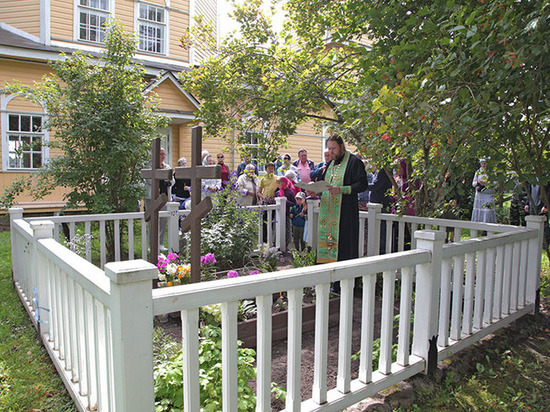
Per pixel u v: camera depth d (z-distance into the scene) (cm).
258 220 593
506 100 281
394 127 281
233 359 179
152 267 153
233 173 734
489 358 313
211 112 495
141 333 152
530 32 239
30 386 264
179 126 1205
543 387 281
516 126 313
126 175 628
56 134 596
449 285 286
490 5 255
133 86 616
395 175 565
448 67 276
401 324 255
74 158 586
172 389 211
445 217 476
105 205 583
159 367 221
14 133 1029
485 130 279
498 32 251
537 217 381
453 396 262
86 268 208
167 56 1280
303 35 490
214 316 302
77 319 223
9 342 330
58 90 592
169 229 521
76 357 239
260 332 187
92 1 1169
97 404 197
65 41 1132
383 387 239
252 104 506
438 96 273
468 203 939
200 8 1387
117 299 149
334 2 455
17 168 1033
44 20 1096
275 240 700
